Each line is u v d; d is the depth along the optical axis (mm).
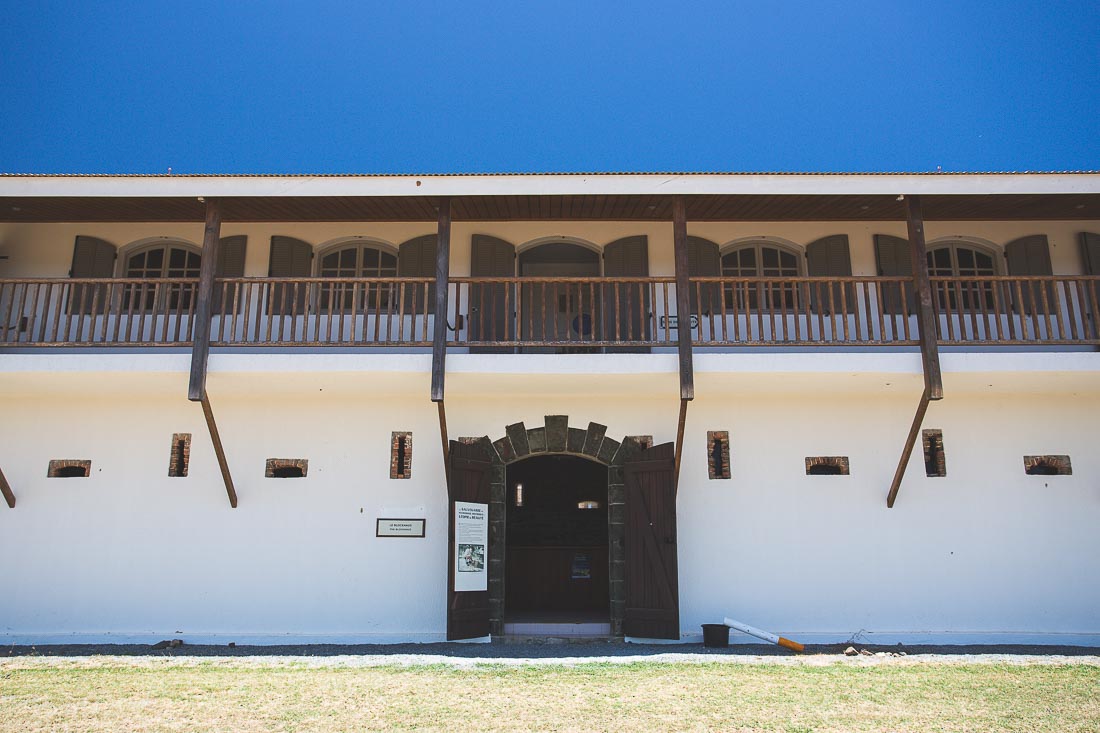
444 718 6648
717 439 11195
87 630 10609
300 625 10617
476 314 11500
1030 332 11664
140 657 9234
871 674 8297
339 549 10852
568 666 8641
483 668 8508
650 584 10484
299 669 8453
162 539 10867
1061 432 11242
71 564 10805
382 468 11086
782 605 10711
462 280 10219
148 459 11117
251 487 11016
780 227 11922
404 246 11828
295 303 10266
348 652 9758
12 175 10070
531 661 8922
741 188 10062
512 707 6969
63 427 11211
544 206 11000
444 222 10164
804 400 11328
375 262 12094
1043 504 11039
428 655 9414
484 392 11047
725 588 10758
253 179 10070
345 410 11281
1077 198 10773
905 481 11078
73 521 10930
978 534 10945
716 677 8109
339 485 11039
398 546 10859
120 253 12008
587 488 15234
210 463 11102
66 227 11945
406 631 10602
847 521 10969
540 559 14078
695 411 11258
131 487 11031
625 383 10570
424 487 11031
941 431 11242
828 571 10820
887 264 11789
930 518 10984
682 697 7320
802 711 6910
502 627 10688
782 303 10312
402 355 10117
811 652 9773
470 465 10594
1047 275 11180
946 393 11281
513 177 10062
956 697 7387
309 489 11023
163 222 11859
